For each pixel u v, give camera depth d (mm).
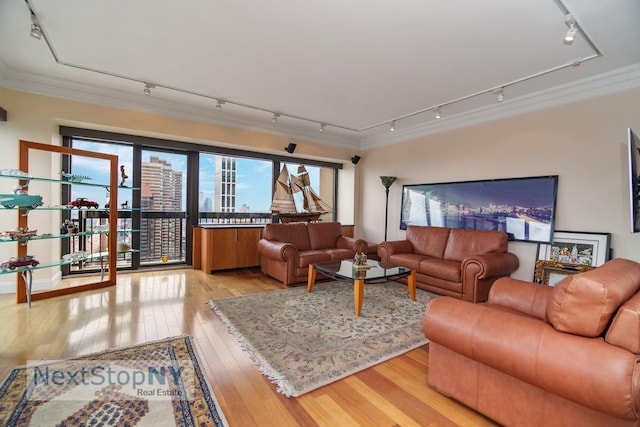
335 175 6578
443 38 2451
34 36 2246
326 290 3844
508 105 3881
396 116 4609
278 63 2941
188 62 2955
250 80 3357
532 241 3627
